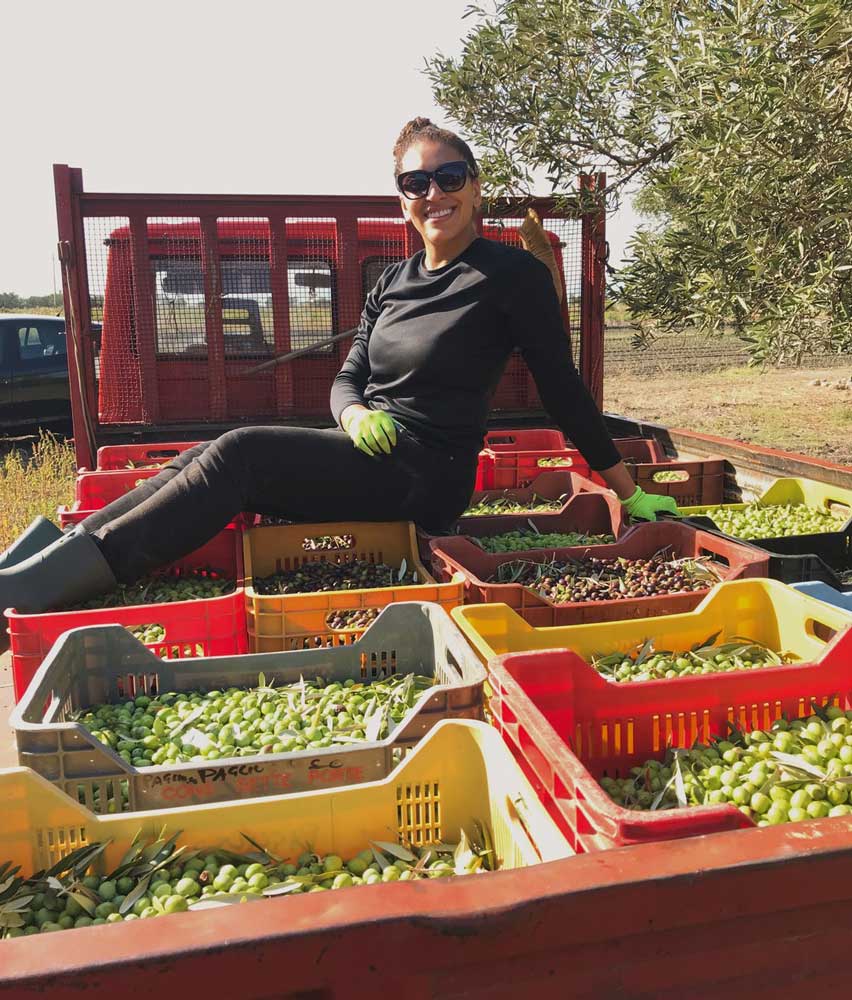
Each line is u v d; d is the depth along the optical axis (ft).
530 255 13.56
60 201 20.04
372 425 13.28
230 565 15.12
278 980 4.02
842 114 12.60
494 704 7.80
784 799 7.24
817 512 17.13
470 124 20.43
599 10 18.71
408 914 4.11
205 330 21.09
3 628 12.00
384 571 13.69
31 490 30.42
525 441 21.42
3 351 40.16
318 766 7.76
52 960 3.85
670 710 8.38
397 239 21.34
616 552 14.08
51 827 6.86
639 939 4.41
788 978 4.63
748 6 12.97
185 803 7.61
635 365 71.41
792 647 10.66
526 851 6.32
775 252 13.23
